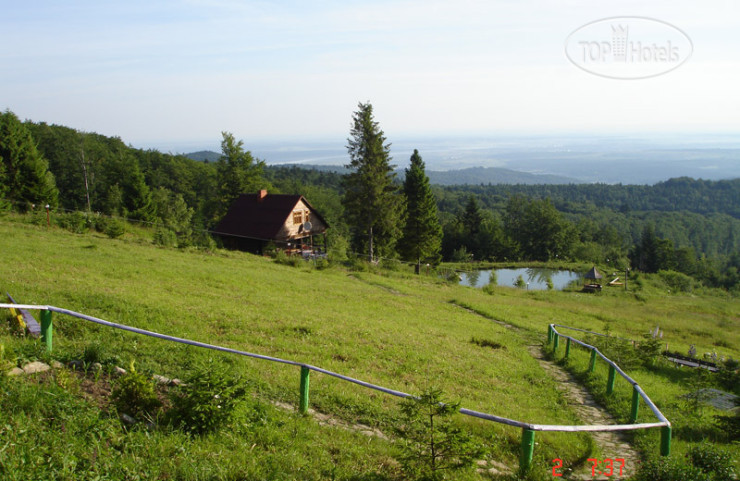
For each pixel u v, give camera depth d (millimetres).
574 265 84250
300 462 6234
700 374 13742
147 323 12266
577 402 12367
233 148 67375
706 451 7391
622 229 172375
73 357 8359
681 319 36469
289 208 46719
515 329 23328
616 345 17906
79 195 79500
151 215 59250
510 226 134625
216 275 22969
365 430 8219
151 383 6969
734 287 99688
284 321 15508
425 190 60812
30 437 5266
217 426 6578
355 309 21188
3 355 7016
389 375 11953
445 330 19609
